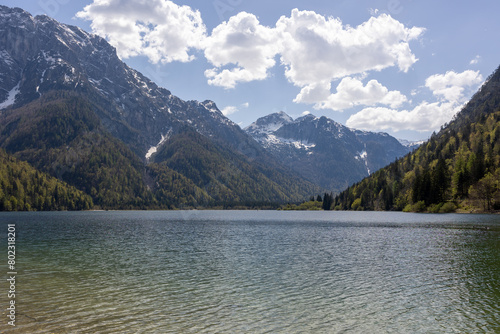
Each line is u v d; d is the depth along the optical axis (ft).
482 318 87.66
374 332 79.61
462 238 239.09
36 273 137.18
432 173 606.14
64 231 322.55
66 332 78.13
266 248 206.80
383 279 125.80
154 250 199.82
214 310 93.25
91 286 117.08
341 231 318.45
